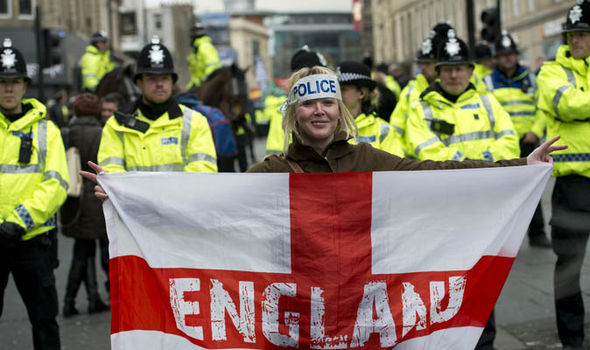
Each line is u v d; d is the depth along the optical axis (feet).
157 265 11.03
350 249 10.72
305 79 10.57
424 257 10.81
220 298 10.90
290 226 10.79
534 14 118.93
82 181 21.71
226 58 219.61
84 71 36.76
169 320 11.03
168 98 15.56
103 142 15.55
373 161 11.07
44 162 15.14
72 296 21.80
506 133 16.49
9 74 14.79
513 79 27.20
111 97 25.17
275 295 10.77
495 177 10.88
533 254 24.54
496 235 10.89
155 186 11.09
